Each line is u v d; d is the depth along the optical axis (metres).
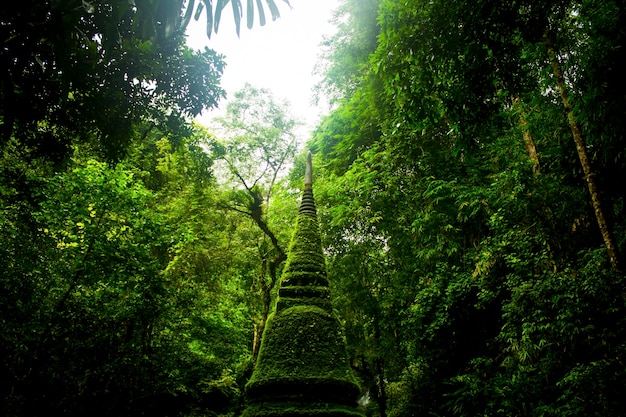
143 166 15.89
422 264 13.16
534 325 7.93
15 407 8.58
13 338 8.62
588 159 7.09
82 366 9.98
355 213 14.26
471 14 6.03
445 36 6.42
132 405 11.96
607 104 7.14
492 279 10.43
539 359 8.49
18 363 8.99
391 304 14.20
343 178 14.91
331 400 5.43
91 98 6.84
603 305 7.18
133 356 11.14
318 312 6.20
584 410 6.32
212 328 17.31
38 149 7.26
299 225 7.42
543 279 8.25
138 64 6.87
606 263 7.64
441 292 11.60
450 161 12.82
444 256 12.81
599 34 6.95
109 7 6.00
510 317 8.86
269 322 6.23
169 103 7.78
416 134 12.74
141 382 11.90
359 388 5.81
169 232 12.53
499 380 8.85
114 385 11.15
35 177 9.85
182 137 8.74
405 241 13.74
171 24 4.54
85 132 7.45
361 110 14.81
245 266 18.70
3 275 8.97
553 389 7.64
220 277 17.11
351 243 15.96
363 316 15.98
